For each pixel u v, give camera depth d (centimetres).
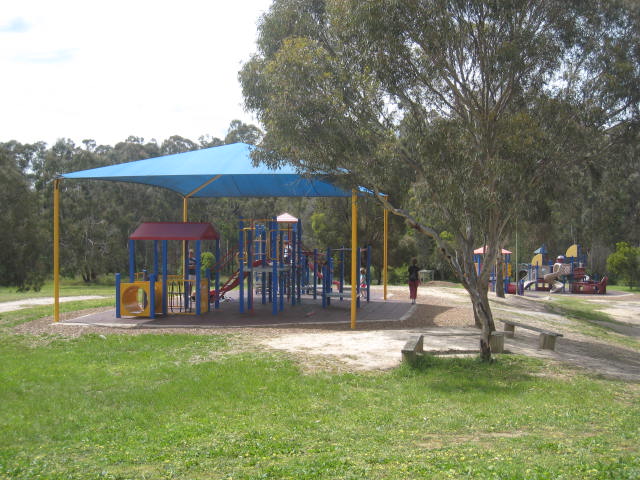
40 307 1994
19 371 1007
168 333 1368
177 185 2125
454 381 951
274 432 660
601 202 4766
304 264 2112
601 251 5428
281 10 1405
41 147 6334
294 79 1137
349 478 465
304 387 897
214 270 1850
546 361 1138
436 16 1088
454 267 1111
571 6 1170
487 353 1105
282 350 1163
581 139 1195
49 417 759
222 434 654
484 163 1111
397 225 4594
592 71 1291
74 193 5644
